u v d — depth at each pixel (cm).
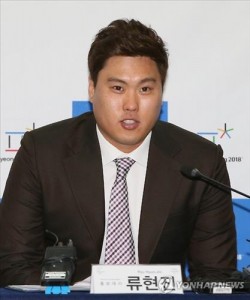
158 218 498
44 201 504
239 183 633
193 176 479
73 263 396
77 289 383
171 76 630
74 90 625
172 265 373
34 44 622
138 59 462
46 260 387
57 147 515
